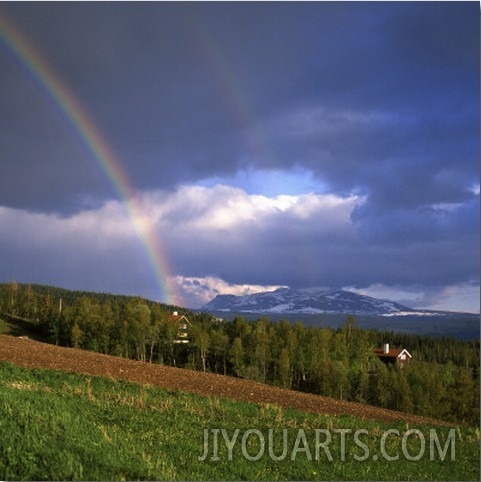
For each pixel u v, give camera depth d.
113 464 11.46
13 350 32.75
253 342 84.56
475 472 15.83
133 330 93.19
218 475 13.00
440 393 72.25
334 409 25.56
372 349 94.69
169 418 18.36
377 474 14.56
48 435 12.24
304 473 13.95
